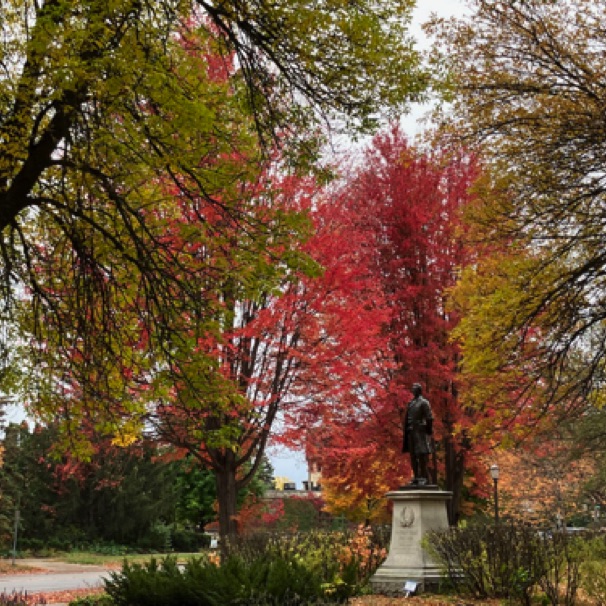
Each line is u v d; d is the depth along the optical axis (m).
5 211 8.88
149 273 10.03
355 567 11.70
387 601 13.07
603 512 41.03
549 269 13.60
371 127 9.79
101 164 9.41
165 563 11.48
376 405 19.81
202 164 10.09
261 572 9.84
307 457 18.88
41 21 7.45
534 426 14.92
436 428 20.53
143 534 50.25
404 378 20.06
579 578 11.99
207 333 14.16
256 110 10.06
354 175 22.19
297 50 9.26
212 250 10.47
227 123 10.10
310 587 9.72
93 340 11.14
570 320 13.70
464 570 13.53
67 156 9.48
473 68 13.62
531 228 13.81
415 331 20.75
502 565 12.91
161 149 9.45
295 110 10.02
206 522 57.62
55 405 11.77
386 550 17.23
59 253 11.84
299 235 10.20
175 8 9.09
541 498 38.16
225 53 10.00
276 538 15.74
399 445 20.25
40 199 9.26
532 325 14.07
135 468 49.16
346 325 15.75
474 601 12.80
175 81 8.46
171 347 10.50
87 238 10.19
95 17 7.59
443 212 20.72
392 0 9.41
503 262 13.88
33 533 47.25
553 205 13.48
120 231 10.28
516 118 13.48
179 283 9.95
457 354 20.55
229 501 17.41
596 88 13.20
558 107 13.31
